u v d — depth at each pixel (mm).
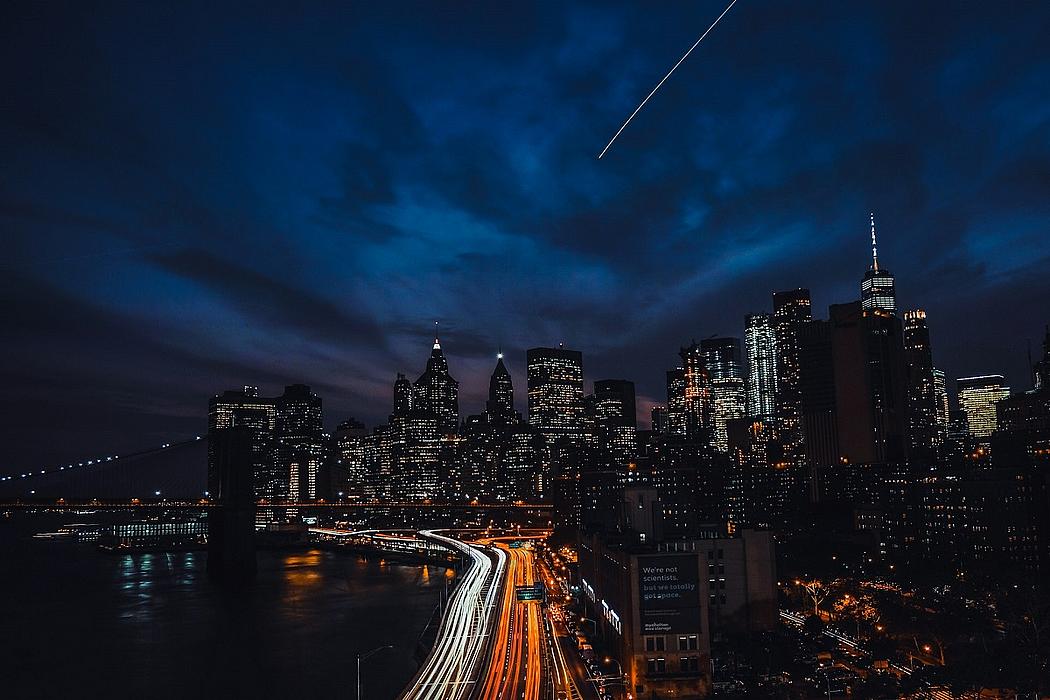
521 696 164375
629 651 172250
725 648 185875
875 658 177000
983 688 147750
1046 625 177500
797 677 164500
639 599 170375
